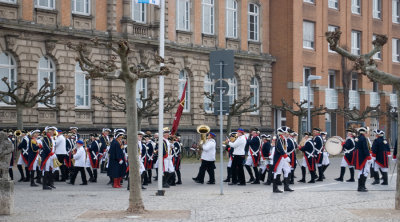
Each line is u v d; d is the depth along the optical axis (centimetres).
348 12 6181
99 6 4244
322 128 5819
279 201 1923
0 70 3759
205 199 1986
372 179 2858
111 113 4284
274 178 2208
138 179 1647
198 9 4959
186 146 4784
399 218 1546
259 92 5562
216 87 2242
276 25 5619
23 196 2084
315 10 5781
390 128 6638
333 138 2859
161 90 2128
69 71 4072
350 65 5994
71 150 2767
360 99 6425
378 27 6594
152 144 2614
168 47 4656
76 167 2588
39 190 2320
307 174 3206
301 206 1797
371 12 6500
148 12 4566
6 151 1623
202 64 5003
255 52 5488
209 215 1602
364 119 5928
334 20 6016
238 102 4669
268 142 2572
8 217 1562
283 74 5584
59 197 2055
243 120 5334
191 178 2942
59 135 2712
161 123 2128
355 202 1902
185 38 4844
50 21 3959
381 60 6656
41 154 2350
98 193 2206
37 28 3853
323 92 5850
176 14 4784
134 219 1523
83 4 4191
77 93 4169
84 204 1847
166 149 2439
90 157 2727
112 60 1670
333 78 6144
